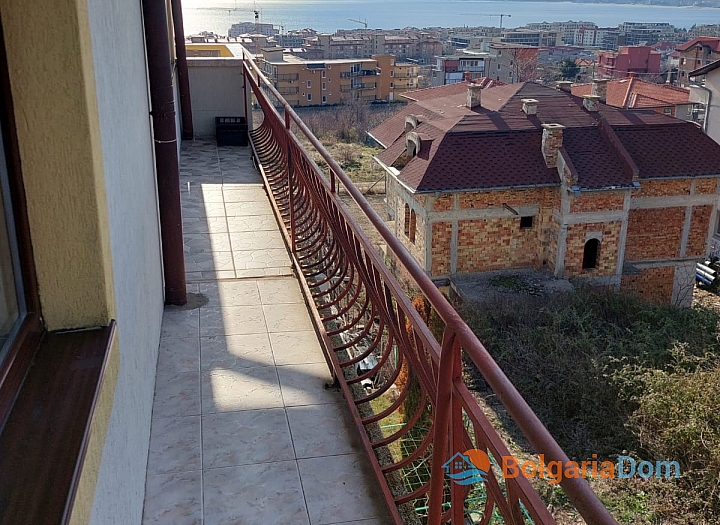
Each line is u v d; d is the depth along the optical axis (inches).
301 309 145.6
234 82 313.7
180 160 274.8
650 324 603.5
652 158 700.0
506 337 584.7
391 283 84.3
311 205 159.3
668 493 374.0
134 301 91.7
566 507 231.1
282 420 107.1
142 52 129.3
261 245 183.6
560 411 488.1
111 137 77.1
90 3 66.3
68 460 43.8
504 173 665.0
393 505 84.0
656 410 431.8
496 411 394.9
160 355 126.0
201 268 167.8
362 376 104.7
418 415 85.3
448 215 666.8
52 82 55.7
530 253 691.4
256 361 124.3
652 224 716.7
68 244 59.7
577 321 587.5
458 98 870.4
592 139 693.3
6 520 38.7
